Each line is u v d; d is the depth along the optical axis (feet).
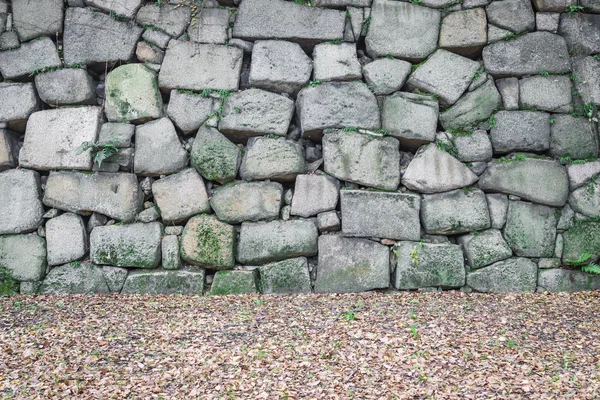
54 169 19.58
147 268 19.27
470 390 12.28
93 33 19.92
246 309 17.16
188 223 19.26
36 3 19.99
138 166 19.44
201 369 13.28
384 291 19.04
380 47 19.83
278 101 19.54
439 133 19.63
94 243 19.29
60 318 16.38
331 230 19.26
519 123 19.58
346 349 14.12
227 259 19.04
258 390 12.44
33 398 12.09
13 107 19.79
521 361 13.43
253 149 19.35
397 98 19.58
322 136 19.63
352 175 19.25
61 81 19.80
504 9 19.93
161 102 19.83
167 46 19.89
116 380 12.80
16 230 19.40
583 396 11.91
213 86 19.69
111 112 19.69
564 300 17.87
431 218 19.19
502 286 19.03
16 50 19.94
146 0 20.07
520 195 19.26
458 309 16.90
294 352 14.03
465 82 19.74
